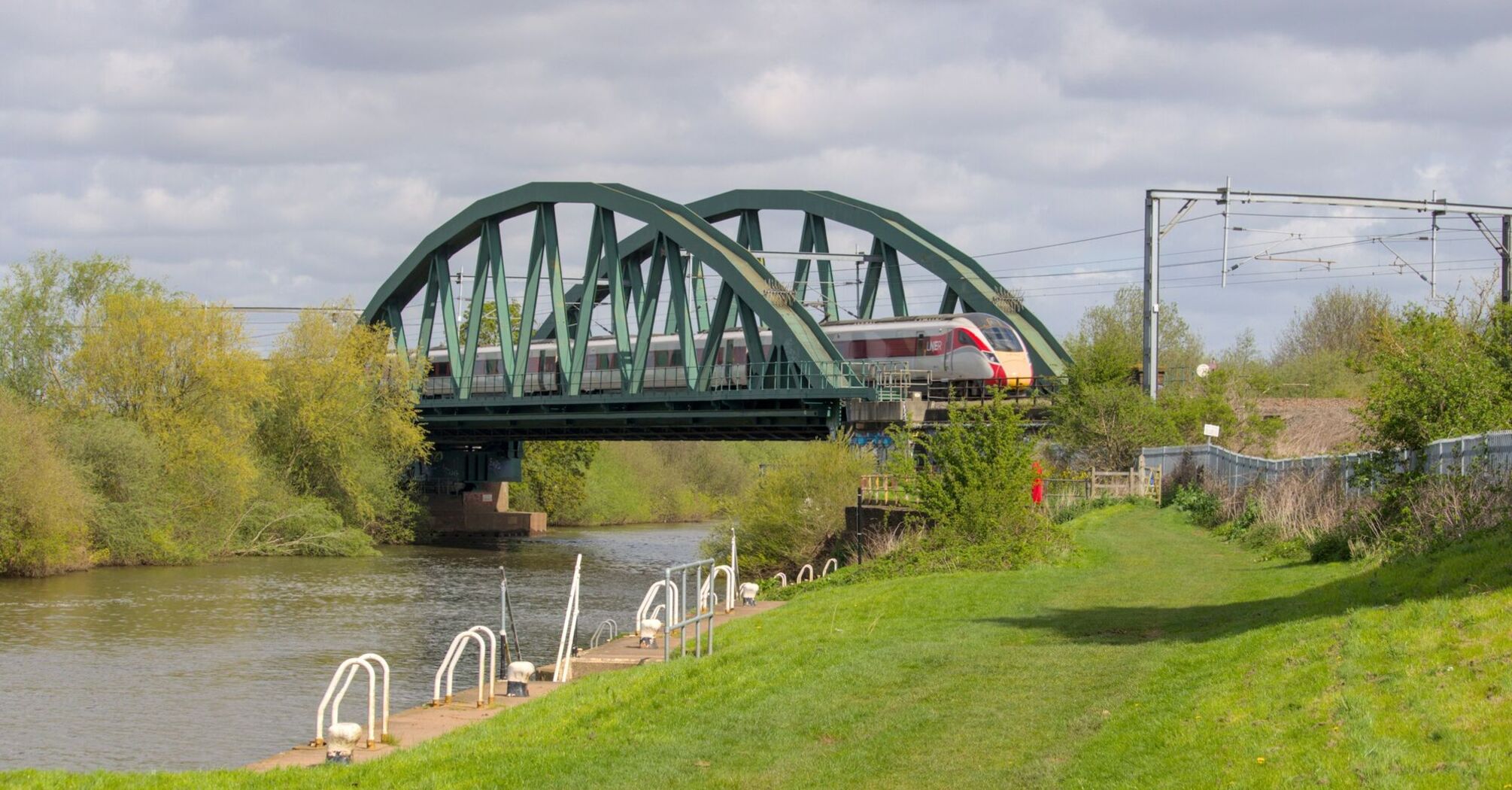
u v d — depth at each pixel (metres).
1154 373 58.53
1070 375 61.47
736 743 15.01
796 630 25.03
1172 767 12.17
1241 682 14.86
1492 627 14.42
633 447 130.25
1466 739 11.29
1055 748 13.58
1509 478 22.86
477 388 90.56
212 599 52.44
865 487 53.06
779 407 62.88
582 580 63.19
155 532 63.31
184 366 67.25
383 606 51.59
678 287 66.88
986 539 35.66
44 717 30.58
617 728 16.44
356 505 78.56
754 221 76.75
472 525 101.44
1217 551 34.59
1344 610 18.69
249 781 14.52
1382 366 31.14
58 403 66.12
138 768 25.86
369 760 16.03
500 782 13.95
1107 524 44.72
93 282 69.81
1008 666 18.03
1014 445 36.94
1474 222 59.09
